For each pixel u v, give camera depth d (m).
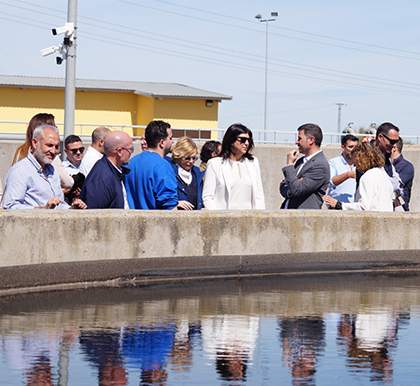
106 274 6.10
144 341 3.95
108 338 4.00
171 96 41.88
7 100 41.69
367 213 7.18
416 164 14.53
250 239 6.67
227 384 3.12
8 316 4.60
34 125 6.33
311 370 3.38
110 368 3.35
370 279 6.70
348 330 4.33
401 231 7.34
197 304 5.20
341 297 5.62
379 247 7.26
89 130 39.22
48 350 3.68
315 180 7.17
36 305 5.02
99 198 6.11
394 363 3.54
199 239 6.45
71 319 4.53
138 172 6.50
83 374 3.24
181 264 6.46
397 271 7.31
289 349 3.80
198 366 3.42
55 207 5.96
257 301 5.38
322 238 7.00
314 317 4.75
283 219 6.81
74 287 5.88
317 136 7.23
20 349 3.69
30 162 6.07
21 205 6.02
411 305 5.28
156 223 6.24
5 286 5.54
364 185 7.22
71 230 5.81
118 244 6.06
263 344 3.92
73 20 15.24
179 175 7.42
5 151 13.05
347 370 3.40
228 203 6.93
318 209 7.06
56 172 6.27
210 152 8.30
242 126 6.89
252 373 3.31
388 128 7.85
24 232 5.57
